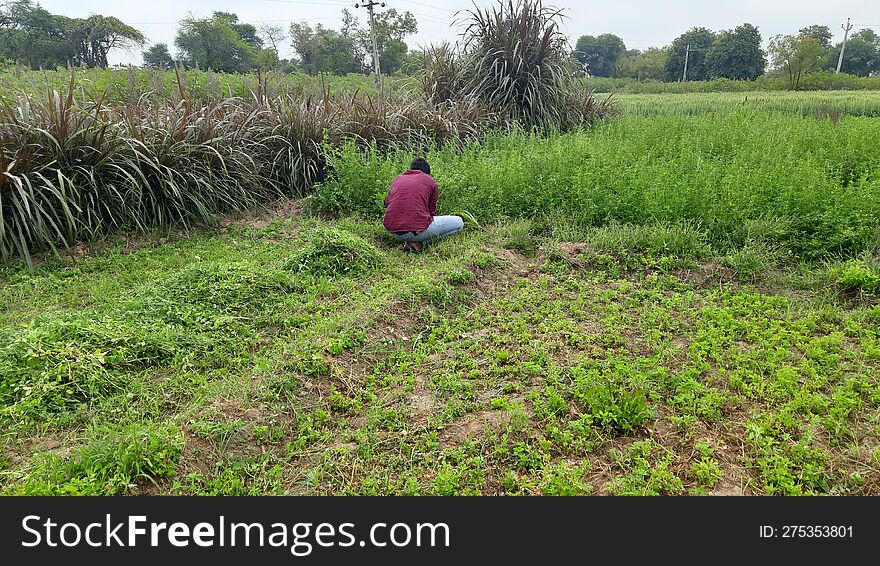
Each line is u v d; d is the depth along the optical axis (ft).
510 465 10.50
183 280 16.75
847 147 30.25
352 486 10.09
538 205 24.20
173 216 23.56
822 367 13.07
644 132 35.81
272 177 28.02
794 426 11.11
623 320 15.92
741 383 12.53
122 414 11.69
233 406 11.57
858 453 10.41
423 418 11.82
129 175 21.29
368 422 11.50
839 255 19.26
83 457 9.89
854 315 15.53
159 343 13.60
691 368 13.12
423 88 40.81
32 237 19.95
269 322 15.72
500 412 11.89
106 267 19.67
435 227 21.70
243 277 17.03
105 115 22.79
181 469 10.06
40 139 20.44
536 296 17.44
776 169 24.14
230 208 25.59
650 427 11.36
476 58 39.91
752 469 10.28
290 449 10.86
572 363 13.69
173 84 37.19
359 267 19.39
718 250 20.08
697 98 87.92
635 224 22.58
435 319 16.14
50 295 17.38
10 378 11.93
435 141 31.96
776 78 153.58
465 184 25.50
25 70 27.76
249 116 28.04
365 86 52.49
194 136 24.68
